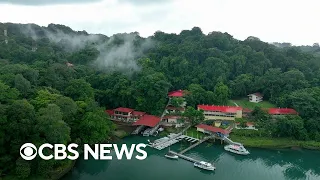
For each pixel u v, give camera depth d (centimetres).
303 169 9625
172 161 9738
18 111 7431
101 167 9150
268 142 11319
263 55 16712
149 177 8588
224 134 11362
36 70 11719
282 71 16812
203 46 17712
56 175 8100
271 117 12412
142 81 13525
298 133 11519
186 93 14112
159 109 13250
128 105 13875
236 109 12962
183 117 12712
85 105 10175
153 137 11769
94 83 14712
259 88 15212
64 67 13512
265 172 9262
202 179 8581
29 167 7431
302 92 13000
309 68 16500
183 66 16012
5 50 16988
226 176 8862
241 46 17462
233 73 16338
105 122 10350
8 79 9894
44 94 9156
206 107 13225
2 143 7288
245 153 10344
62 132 7962
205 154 10338
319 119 11844
